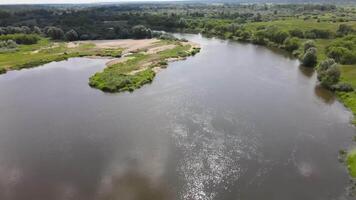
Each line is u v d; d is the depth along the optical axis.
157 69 84.50
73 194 36.31
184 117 54.88
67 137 49.03
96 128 51.66
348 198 34.75
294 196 35.28
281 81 73.31
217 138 47.69
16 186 37.94
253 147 45.12
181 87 70.00
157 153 44.06
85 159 43.06
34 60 95.75
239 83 71.94
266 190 36.34
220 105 59.56
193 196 35.69
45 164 42.19
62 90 70.38
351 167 39.69
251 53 103.06
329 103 60.62
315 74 78.88
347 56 82.69
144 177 39.00
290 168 40.31
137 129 50.94
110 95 66.56
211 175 39.16
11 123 54.28
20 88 72.31
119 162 42.16
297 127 50.84
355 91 63.09
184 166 41.00
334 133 48.91
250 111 56.81
